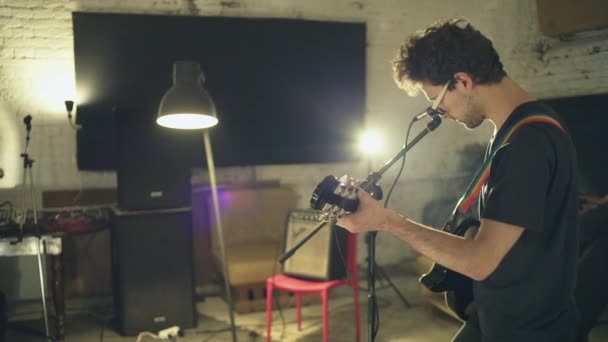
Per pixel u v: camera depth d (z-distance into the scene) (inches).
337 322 144.4
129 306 137.1
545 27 162.1
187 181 139.6
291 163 173.8
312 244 124.8
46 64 151.9
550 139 49.3
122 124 134.2
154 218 137.2
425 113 62.5
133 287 136.9
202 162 165.2
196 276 166.4
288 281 124.5
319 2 172.4
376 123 181.9
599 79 162.1
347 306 156.8
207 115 116.8
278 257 151.6
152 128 136.3
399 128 184.4
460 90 53.2
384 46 180.1
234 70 165.3
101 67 154.1
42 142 153.4
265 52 167.3
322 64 173.2
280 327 141.7
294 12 170.2
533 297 51.8
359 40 176.1
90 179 157.5
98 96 154.8
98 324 146.3
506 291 52.5
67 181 155.8
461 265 48.9
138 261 136.8
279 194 167.3
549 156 48.9
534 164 48.3
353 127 178.9
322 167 178.2
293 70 170.6
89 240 157.9
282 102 170.7
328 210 52.0
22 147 152.0
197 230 165.6
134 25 155.6
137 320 137.7
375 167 182.5
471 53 51.8
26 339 136.3
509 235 47.9
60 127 154.3
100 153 156.3
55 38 151.9
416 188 186.9
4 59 149.0
